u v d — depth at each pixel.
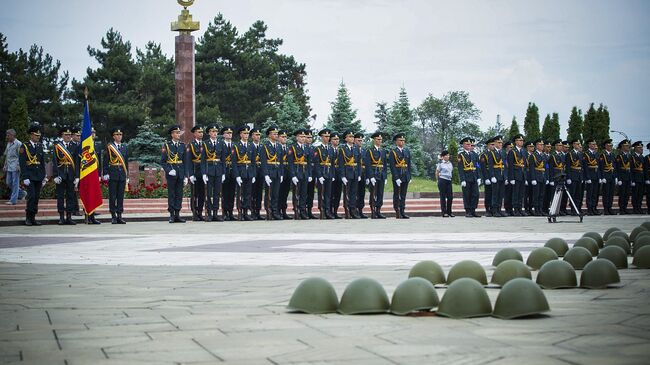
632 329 6.21
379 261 12.30
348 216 29.02
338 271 10.91
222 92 68.19
